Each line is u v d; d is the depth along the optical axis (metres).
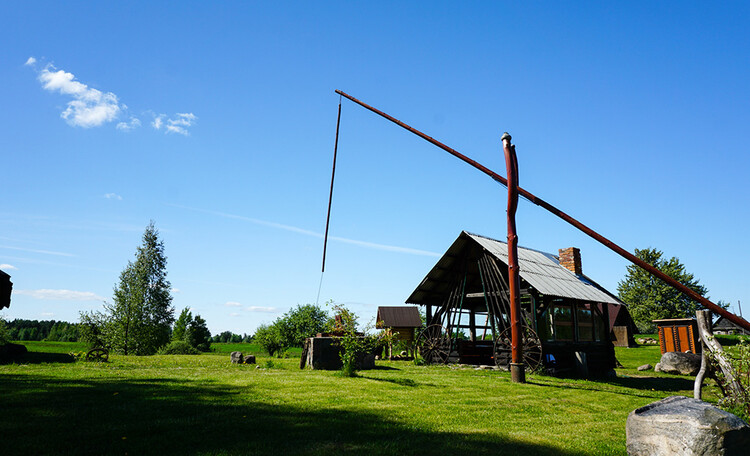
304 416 7.32
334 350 16.39
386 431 6.60
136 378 11.31
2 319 28.81
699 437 5.06
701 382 9.68
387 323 38.44
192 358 22.03
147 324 46.94
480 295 21.81
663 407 5.91
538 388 12.50
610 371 20.09
